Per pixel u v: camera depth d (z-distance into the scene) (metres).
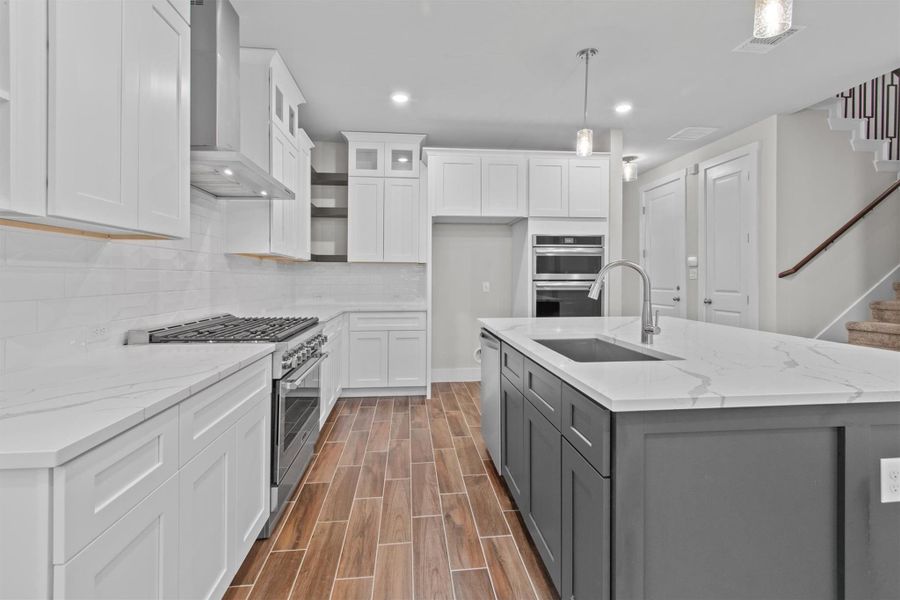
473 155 4.38
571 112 3.94
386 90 3.47
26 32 0.99
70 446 0.80
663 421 1.14
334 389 3.86
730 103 3.75
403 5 2.41
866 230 4.14
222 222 2.93
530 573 1.81
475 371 5.23
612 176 4.43
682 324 2.81
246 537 1.72
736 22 2.58
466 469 2.80
